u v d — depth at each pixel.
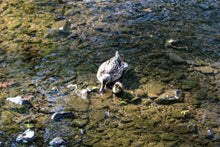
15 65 6.93
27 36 7.41
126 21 7.70
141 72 6.85
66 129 6.23
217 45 7.24
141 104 6.47
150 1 8.20
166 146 6.08
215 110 6.40
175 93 6.57
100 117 6.34
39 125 6.27
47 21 7.72
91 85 6.68
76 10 7.98
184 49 7.18
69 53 7.12
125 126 6.25
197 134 6.18
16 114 6.37
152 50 7.16
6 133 6.20
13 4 8.16
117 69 6.68
